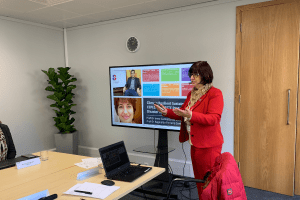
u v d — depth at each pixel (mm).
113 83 3518
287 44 2703
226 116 3174
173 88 3049
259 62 2885
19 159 2152
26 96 4047
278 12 2721
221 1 3080
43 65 4301
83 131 4578
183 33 3414
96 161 2094
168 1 3154
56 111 4195
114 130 4207
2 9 3385
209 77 2012
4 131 2430
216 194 1112
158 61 3660
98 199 1360
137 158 3951
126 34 3914
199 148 2018
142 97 3287
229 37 3082
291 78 2711
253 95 2953
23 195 1455
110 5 3283
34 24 4105
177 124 3010
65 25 4375
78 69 4523
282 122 2791
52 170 1888
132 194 2920
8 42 3777
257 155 2975
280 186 2850
